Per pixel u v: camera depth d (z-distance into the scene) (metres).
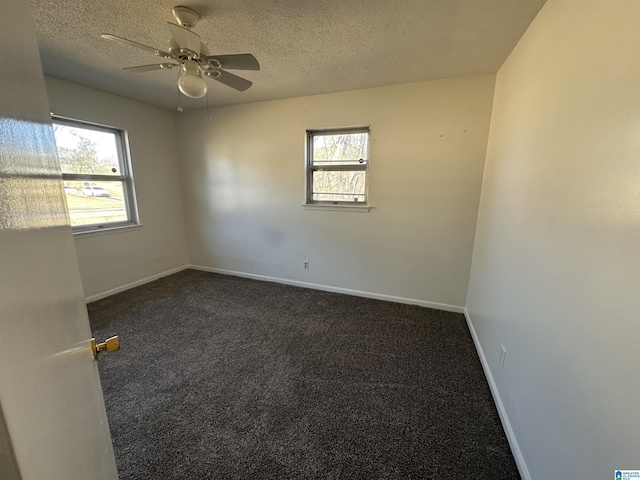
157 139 3.71
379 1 1.50
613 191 0.81
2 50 0.36
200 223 4.13
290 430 1.50
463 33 1.79
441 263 2.92
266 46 1.99
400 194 2.94
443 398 1.73
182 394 1.75
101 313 2.82
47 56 2.18
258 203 3.68
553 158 1.21
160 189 3.82
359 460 1.33
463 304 2.91
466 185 2.69
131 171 3.44
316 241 3.46
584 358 0.89
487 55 2.08
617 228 0.78
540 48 1.46
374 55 2.12
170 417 1.58
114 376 1.91
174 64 1.72
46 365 0.42
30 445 0.33
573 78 1.10
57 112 2.68
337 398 1.73
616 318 0.76
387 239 3.09
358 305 3.07
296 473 1.27
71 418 0.52
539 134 1.39
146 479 1.24
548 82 1.33
